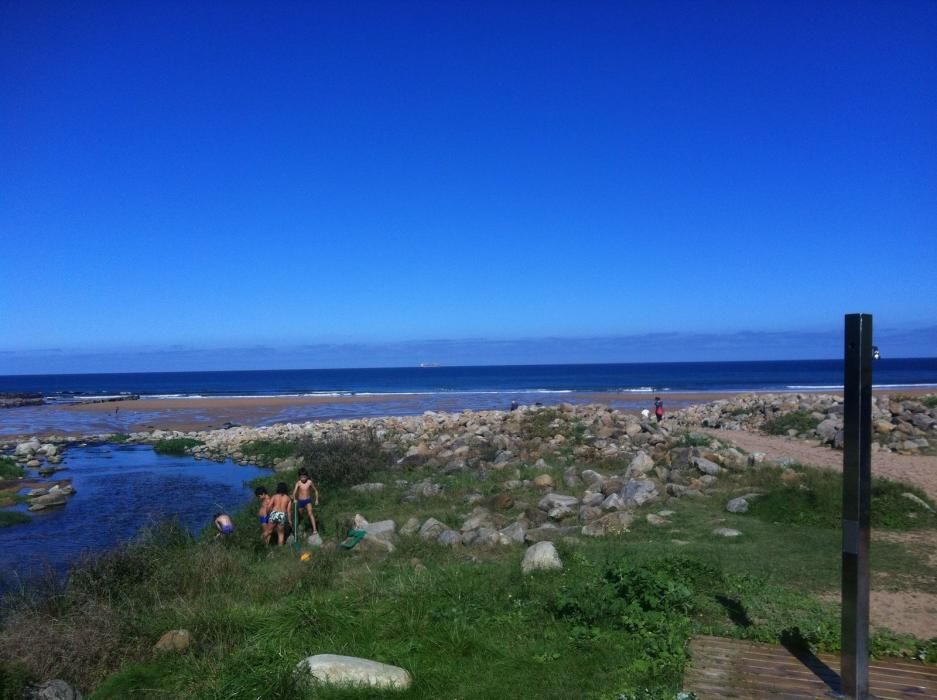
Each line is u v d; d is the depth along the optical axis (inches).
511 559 391.5
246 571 412.2
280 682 221.1
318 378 6028.5
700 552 390.3
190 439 1384.1
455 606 288.0
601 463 723.4
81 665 269.6
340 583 363.3
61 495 847.7
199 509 781.3
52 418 2123.5
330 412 2143.2
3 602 360.2
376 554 446.0
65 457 1256.8
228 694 222.4
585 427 916.6
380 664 234.8
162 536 494.3
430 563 406.0
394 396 2945.4
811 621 264.5
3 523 716.7
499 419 1120.8
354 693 218.4
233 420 1964.8
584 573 331.3
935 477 564.4
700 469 634.2
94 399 2955.2
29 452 1267.2
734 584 320.2
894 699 199.9
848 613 199.2
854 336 197.0
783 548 399.5
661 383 3747.5
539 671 232.8
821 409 947.3
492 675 231.6
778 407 1012.5
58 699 245.1
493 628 269.7
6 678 248.1
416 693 221.0
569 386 3582.7
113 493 889.5
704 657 232.5
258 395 3253.0
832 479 550.6
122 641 285.4
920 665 228.4
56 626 292.8
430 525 497.0
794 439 852.6
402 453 878.4
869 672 221.3
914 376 3919.8
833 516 462.0
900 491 488.1
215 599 343.3
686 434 847.7
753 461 644.1
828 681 211.6
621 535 451.5
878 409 853.8
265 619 290.2
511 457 788.6
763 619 271.3
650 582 286.8
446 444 898.7
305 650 254.8
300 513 565.9
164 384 5054.1
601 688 217.5
